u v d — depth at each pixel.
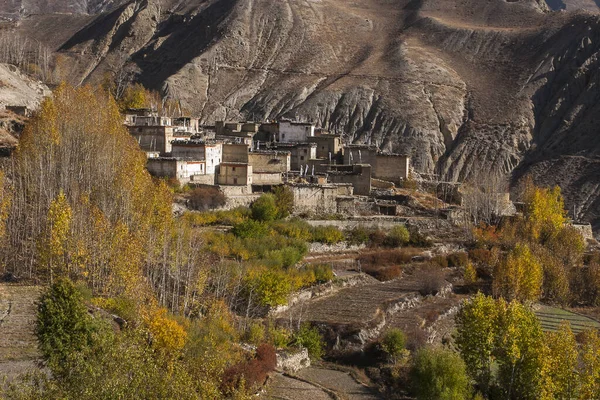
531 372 67.69
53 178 83.38
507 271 98.56
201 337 60.06
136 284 67.44
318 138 144.50
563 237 119.75
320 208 117.19
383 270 102.25
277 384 64.38
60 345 48.78
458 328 76.31
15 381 44.31
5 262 72.69
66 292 51.41
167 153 118.75
